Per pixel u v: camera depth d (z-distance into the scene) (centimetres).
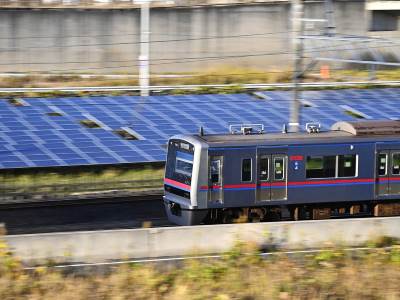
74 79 18675
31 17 19025
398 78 19625
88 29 19438
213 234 7706
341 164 9375
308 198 9275
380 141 9500
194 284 6800
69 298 6406
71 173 11569
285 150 9138
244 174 9006
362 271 7244
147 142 12912
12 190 11106
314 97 16175
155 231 7556
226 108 15050
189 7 19775
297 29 9869
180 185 9075
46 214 10244
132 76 18788
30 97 15262
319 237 7956
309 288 6812
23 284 6625
